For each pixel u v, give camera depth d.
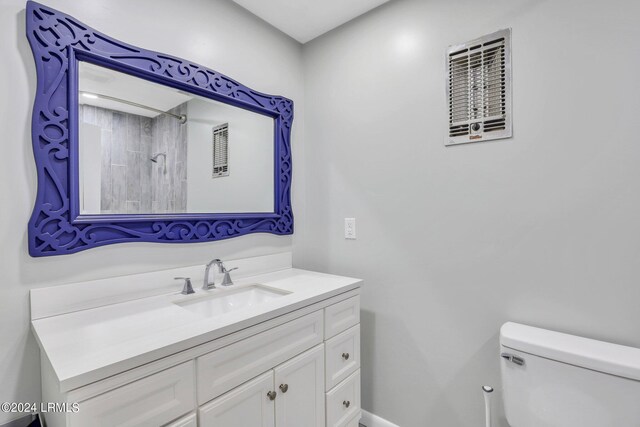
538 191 1.25
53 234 1.07
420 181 1.58
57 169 1.08
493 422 1.37
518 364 1.15
